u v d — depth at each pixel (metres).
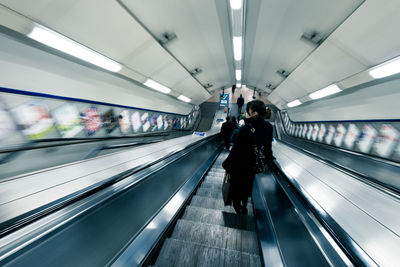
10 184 1.61
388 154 4.27
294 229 1.39
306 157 4.00
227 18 4.72
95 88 4.99
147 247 1.49
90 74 4.56
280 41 5.25
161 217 1.93
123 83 5.74
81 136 5.00
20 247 0.77
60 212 1.01
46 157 3.91
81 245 1.07
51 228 0.91
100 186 1.31
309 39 4.49
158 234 1.66
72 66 4.04
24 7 2.53
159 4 3.80
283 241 1.45
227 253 1.55
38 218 0.92
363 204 1.68
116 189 1.41
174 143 5.06
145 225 1.74
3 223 0.83
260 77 9.89
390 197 1.78
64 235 0.97
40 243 0.85
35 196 1.53
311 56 4.88
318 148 6.44
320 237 1.04
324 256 0.93
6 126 3.23
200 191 3.29
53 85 3.91
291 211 1.54
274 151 5.06
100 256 1.21
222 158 6.68
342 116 5.98
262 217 1.98
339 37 3.69
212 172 4.74
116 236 1.38
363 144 5.12
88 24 3.27
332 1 3.31
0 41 2.74
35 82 3.53
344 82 4.54
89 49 3.68
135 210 1.66
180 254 1.55
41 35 2.91
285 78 7.74
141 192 1.77
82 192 1.19
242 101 13.15
